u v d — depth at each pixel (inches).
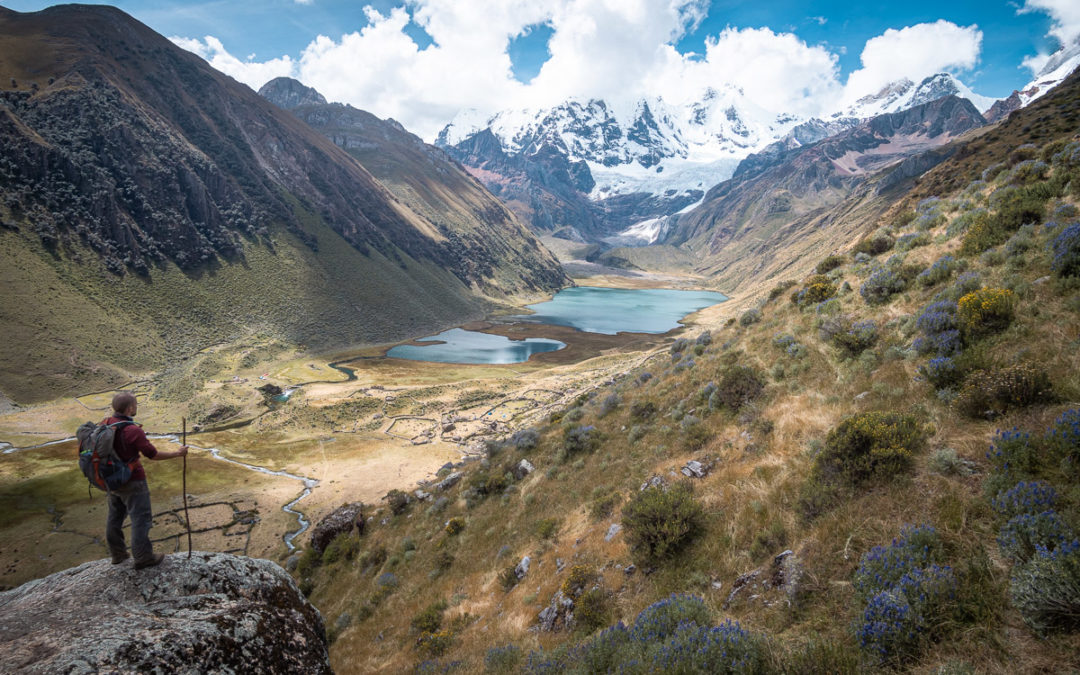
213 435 3157.0
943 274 711.7
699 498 531.5
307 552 1380.4
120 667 176.6
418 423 3309.5
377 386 4195.4
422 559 979.3
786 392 717.3
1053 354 386.3
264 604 261.4
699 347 1263.5
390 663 633.6
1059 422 283.3
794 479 458.9
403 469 2522.1
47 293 4047.7
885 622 225.8
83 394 3533.5
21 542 1780.3
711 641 255.9
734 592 360.2
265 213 7170.3
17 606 215.6
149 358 4232.3
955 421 380.2
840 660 223.1
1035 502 246.8
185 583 241.3
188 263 5541.3
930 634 216.1
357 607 935.0
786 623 289.0
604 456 937.5
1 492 2171.5
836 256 1151.0
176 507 2094.0
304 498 2215.8
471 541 927.7
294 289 6328.7
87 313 4178.2
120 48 7701.8
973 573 236.2
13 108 5255.9
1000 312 470.6
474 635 577.6
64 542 1790.1
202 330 4936.0
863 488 365.7
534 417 3157.0
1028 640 195.5
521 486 1039.6
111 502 236.5
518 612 569.0
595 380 4057.6
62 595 222.1
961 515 279.0
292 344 5408.5
